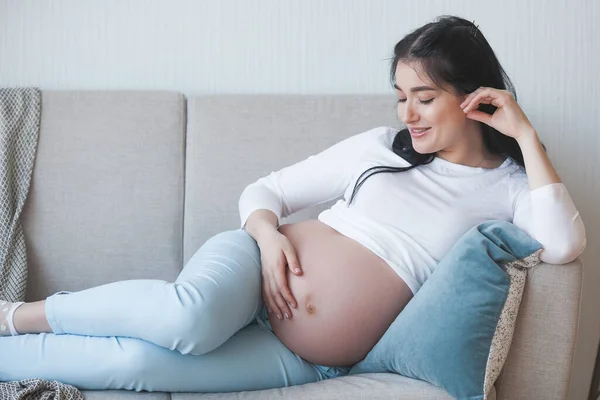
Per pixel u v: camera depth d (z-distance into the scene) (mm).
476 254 1437
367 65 2227
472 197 1606
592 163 2260
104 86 2188
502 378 1464
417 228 1587
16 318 1457
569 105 2248
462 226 1582
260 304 1630
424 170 1647
